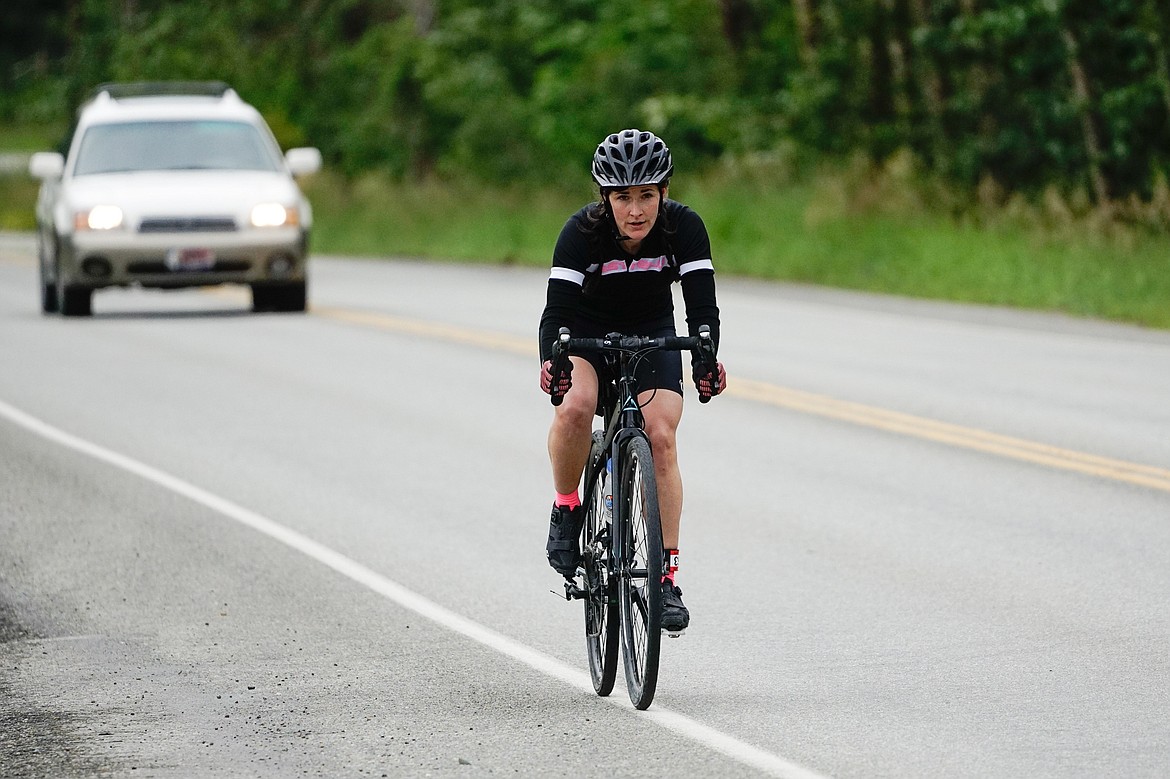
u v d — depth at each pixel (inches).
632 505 811.4
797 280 2970.0
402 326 2337.6
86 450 1477.6
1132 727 767.1
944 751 737.0
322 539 1160.2
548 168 5049.2
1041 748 739.4
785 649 902.4
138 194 2400.3
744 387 1790.1
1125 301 2500.0
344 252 3882.9
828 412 1644.9
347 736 765.9
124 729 776.3
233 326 2359.7
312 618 969.5
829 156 4025.6
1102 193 3503.9
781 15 5201.8
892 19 4094.5
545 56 5856.3
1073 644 904.9
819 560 1095.0
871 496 1283.2
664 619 795.4
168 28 5826.8
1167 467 1379.2
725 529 1182.9
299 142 5388.8
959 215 3230.8
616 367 848.3
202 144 2524.6
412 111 5521.7
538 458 1438.2
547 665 879.1
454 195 4252.0
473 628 948.0
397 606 994.7
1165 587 1023.6
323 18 6048.2
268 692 832.3
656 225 823.7
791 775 708.0
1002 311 2493.8
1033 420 1589.6
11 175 5561.0
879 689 830.5
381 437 1534.2
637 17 5393.7
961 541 1143.0
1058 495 1282.0
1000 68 3838.6
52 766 726.5
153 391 1791.3
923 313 2469.2
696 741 754.8
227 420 1620.3
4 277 3270.2
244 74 5654.5
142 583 1050.1
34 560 1108.5
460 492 1307.8
